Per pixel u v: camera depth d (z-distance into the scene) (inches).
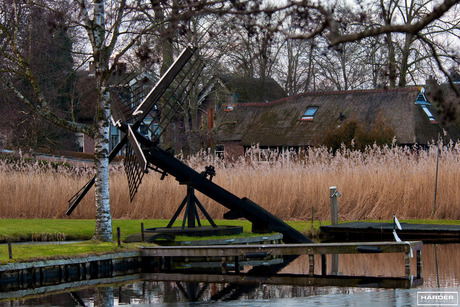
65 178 928.9
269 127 1987.0
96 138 582.6
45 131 1409.9
